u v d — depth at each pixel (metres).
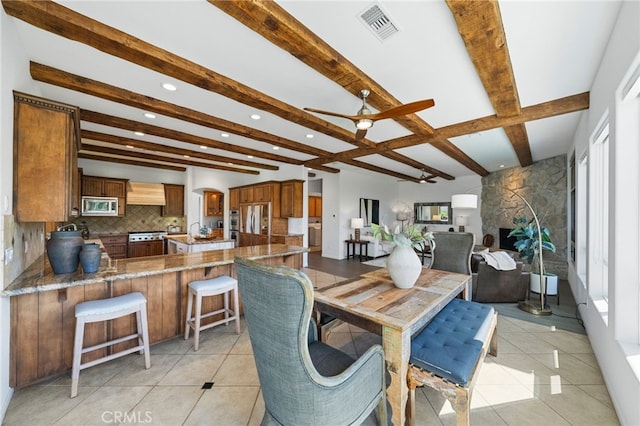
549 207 5.59
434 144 4.36
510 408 1.79
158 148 4.96
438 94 2.81
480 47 1.93
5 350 1.79
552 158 5.54
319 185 9.80
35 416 1.71
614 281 1.85
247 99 2.81
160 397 1.88
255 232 6.90
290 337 1.06
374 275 2.51
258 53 2.17
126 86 2.73
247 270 1.17
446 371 1.43
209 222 7.75
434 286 2.16
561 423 1.67
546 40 1.97
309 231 10.07
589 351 2.54
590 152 2.82
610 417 1.72
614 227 1.84
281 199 6.72
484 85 2.47
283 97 2.95
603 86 2.19
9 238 1.82
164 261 2.88
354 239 7.87
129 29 1.88
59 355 2.11
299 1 1.62
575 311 3.59
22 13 1.66
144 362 2.32
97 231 6.48
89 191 5.99
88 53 2.17
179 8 1.69
